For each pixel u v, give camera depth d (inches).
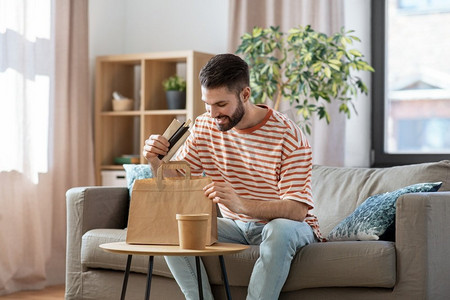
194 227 88.8
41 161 180.2
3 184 168.7
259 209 101.9
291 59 186.2
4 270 169.3
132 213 95.9
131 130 213.6
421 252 101.5
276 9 192.1
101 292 130.6
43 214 181.0
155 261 120.9
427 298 101.4
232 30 195.5
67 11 188.9
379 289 104.1
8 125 169.6
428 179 122.3
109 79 205.8
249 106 107.8
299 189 105.3
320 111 166.9
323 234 129.0
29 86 175.5
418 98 186.4
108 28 213.6
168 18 215.0
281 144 106.8
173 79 197.6
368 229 111.7
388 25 188.9
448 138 183.8
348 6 189.6
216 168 114.4
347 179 134.3
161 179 96.5
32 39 176.7
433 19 184.5
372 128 188.2
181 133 101.9
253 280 103.3
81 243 134.0
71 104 191.0
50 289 178.2
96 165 201.2
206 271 115.1
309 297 108.1
